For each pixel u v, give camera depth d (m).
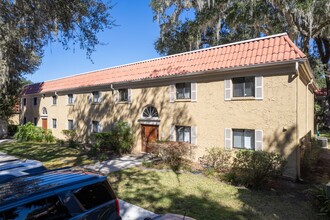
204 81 11.90
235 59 10.91
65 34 8.94
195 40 21.52
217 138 11.35
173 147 11.17
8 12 7.91
